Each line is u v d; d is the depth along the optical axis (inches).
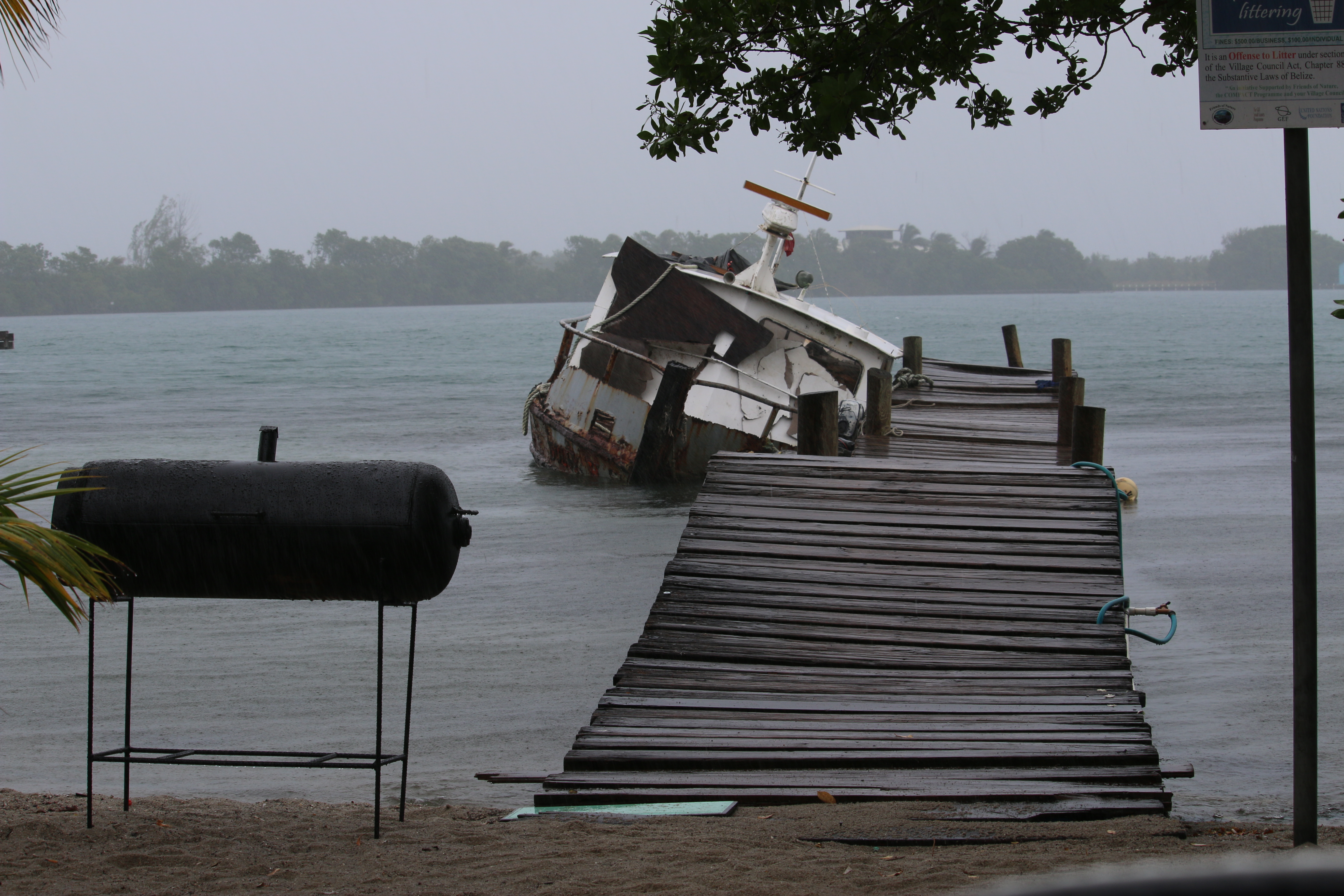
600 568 665.6
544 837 243.0
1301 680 196.4
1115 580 410.9
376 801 248.2
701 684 337.7
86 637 514.9
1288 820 300.4
